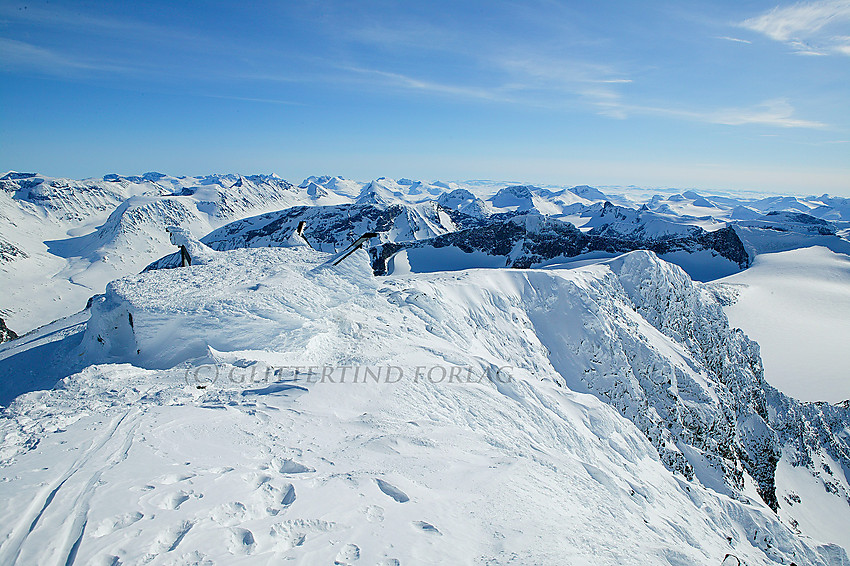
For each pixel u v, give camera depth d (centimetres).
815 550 2505
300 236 3309
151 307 1838
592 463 1909
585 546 802
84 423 964
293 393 1294
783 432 4247
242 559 573
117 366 1476
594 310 3700
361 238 2720
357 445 1023
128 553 553
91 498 654
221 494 705
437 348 2114
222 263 2547
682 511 2011
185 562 554
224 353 1636
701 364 3950
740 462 3244
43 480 703
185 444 892
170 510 646
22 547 546
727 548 1930
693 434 3206
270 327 1797
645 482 2086
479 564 649
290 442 980
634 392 3234
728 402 3547
